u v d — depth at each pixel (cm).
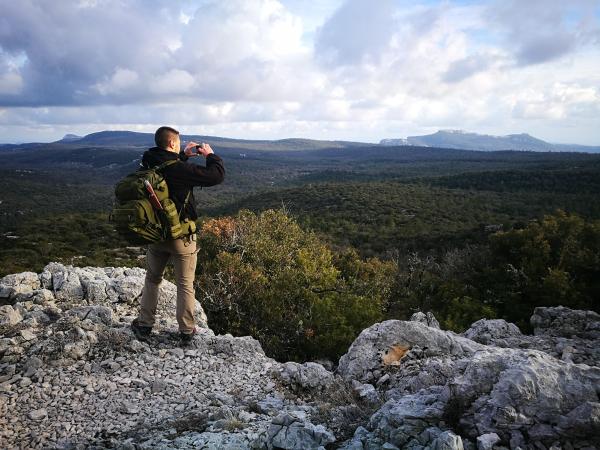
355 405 464
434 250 4131
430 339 634
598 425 324
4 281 730
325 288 1408
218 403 477
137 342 578
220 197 14625
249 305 1152
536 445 333
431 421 369
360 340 648
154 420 440
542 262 1666
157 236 500
